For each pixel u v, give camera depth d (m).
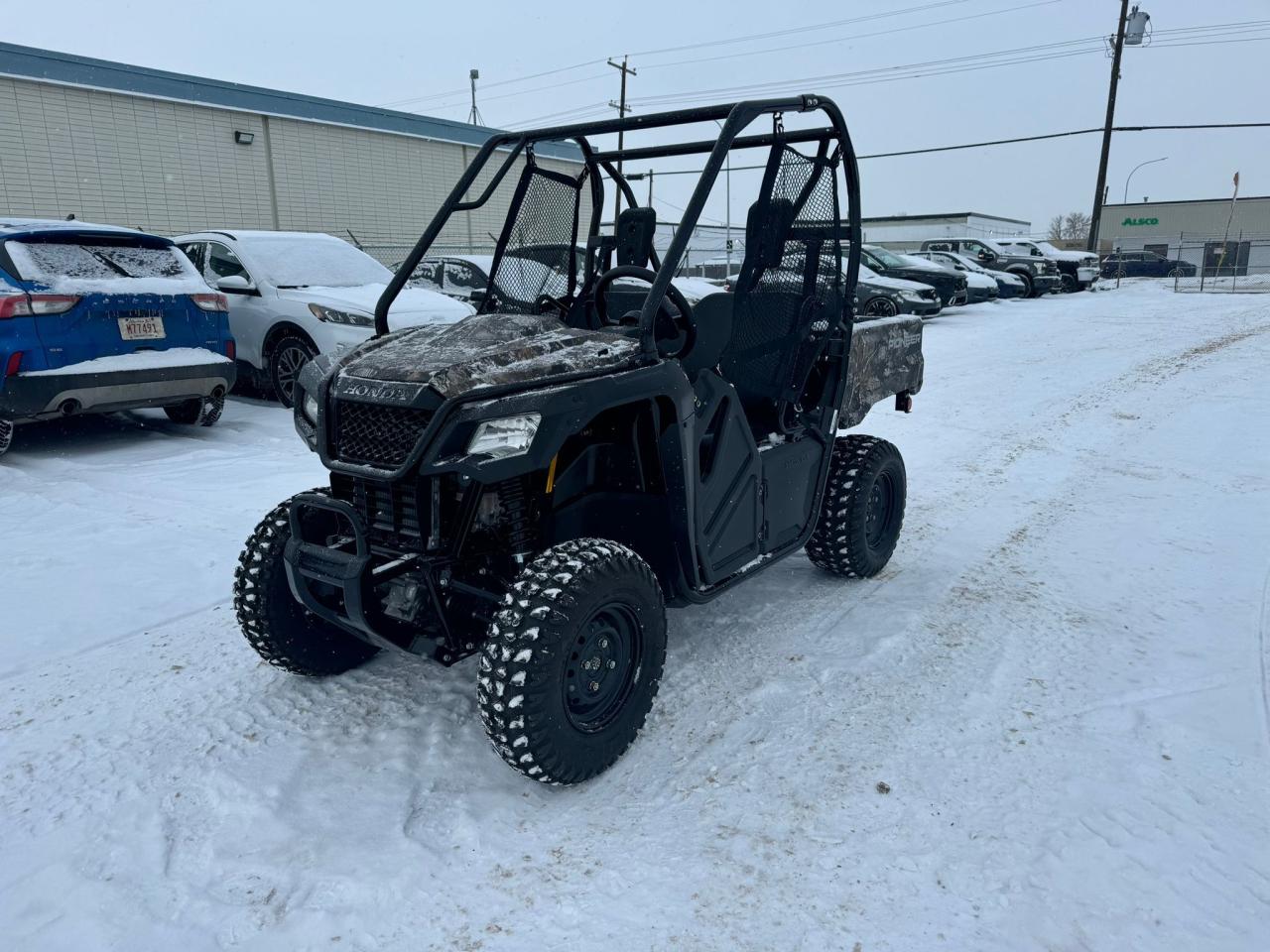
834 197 3.43
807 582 4.02
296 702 2.97
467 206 3.21
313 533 2.79
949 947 1.88
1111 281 30.75
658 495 2.83
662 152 3.44
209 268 8.34
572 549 2.44
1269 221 45.91
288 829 2.30
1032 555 4.32
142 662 3.27
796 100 2.96
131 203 16.27
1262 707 2.85
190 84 16.73
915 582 3.99
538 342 2.63
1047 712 2.85
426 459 2.29
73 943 1.92
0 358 5.45
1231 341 12.18
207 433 6.91
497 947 1.90
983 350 11.98
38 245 5.78
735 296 3.04
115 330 5.93
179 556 4.29
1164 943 1.88
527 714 2.25
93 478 5.59
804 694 2.98
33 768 2.59
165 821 2.34
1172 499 5.19
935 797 2.40
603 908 2.01
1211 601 3.71
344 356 2.73
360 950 1.90
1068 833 2.24
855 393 3.86
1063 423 7.37
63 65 14.99
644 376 2.55
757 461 3.14
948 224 44.31
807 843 2.22
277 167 18.42
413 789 2.48
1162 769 2.52
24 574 4.05
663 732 2.77
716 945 1.89
